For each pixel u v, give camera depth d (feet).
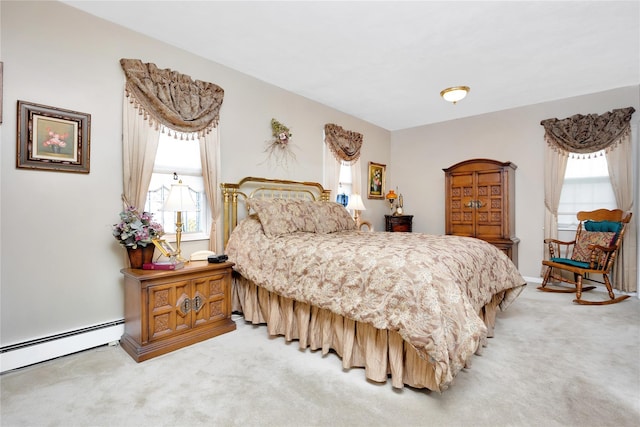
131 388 5.78
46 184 7.00
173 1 7.20
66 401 5.38
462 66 10.56
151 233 7.79
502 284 8.30
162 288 7.28
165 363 6.75
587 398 5.43
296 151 13.02
